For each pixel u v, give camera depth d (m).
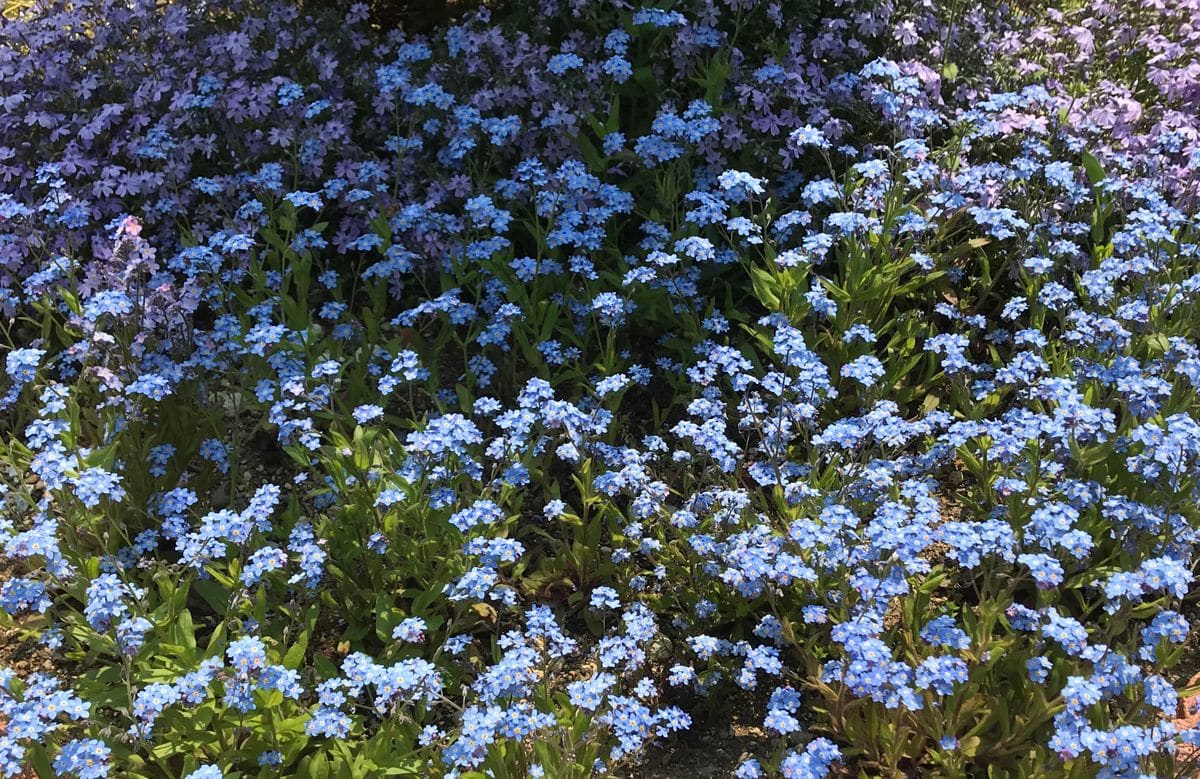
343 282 1.14
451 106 1.15
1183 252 1.00
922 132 1.16
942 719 0.71
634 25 1.14
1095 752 0.63
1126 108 1.15
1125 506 0.77
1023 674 0.73
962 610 0.80
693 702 0.80
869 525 0.78
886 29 1.18
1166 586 0.75
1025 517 0.81
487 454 0.83
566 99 1.11
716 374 0.99
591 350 1.07
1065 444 0.82
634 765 0.76
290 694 0.67
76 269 1.06
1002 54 1.25
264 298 1.02
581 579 0.86
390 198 1.10
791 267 0.98
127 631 0.70
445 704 0.78
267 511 0.76
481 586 0.73
